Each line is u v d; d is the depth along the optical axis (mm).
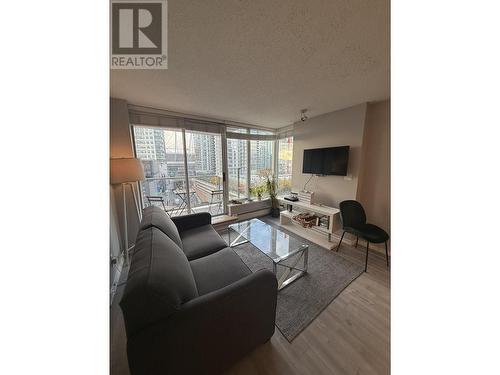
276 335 1253
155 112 2641
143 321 745
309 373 1025
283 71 1576
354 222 2354
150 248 1054
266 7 921
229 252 1665
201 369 878
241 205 3635
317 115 2982
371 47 1253
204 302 848
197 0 878
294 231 3107
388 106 2332
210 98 2221
